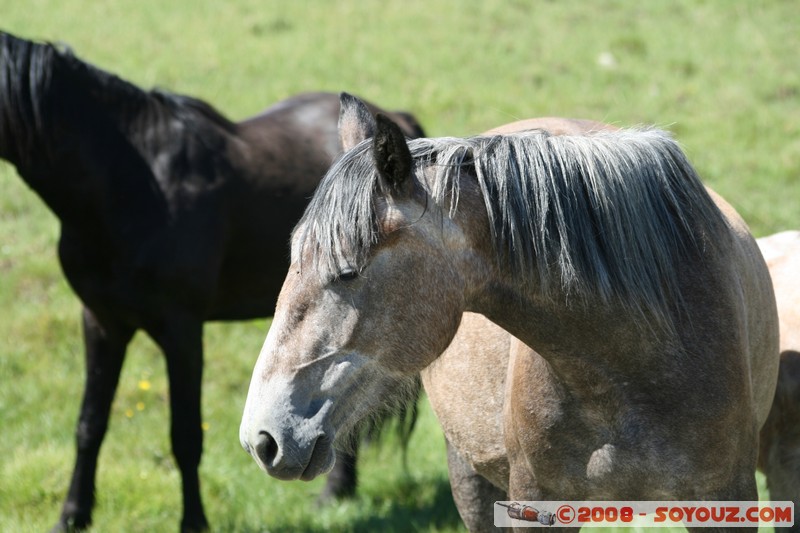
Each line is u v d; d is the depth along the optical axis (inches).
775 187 551.5
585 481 177.6
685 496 172.1
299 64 747.4
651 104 660.1
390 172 150.7
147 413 401.1
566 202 162.6
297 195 352.2
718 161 581.0
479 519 235.6
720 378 167.2
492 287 163.0
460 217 157.4
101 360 325.4
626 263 163.2
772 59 727.7
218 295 340.2
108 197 313.4
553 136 169.8
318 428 151.7
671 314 167.0
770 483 231.5
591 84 696.4
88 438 321.4
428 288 153.6
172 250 313.6
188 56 767.1
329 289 152.3
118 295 313.6
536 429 178.1
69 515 317.4
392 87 700.7
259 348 447.5
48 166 311.4
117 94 324.5
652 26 807.1
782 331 233.6
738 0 843.4
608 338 165.6
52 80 311.9
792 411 225.8
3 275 501.7
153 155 322.7
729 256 179.0
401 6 877.8
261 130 361.7
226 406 403.5
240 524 322.3
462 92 687.1
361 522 323.3
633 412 169.6
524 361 180.7
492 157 162.7
